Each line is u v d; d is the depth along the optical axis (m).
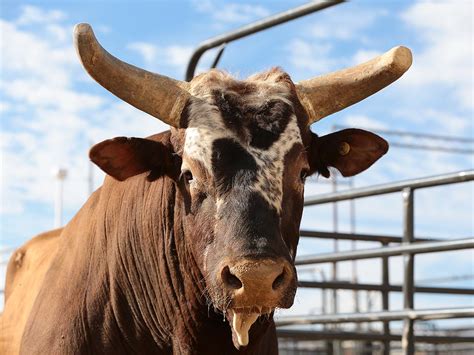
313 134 3.70
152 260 3.69
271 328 3.83
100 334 3.75
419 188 4.84
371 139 3.76
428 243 4.72
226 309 3.28
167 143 3.61
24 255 4.48
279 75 3.56
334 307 7.17
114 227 3.81
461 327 9.14
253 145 3.36
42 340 3.80
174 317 3.65
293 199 3.39
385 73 3.68
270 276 3.18
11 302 4.29
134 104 3.54
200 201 3.39
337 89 3.68
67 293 3.83
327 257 5.16
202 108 3.46
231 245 3.24
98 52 3.51
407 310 4.78
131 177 3.75
